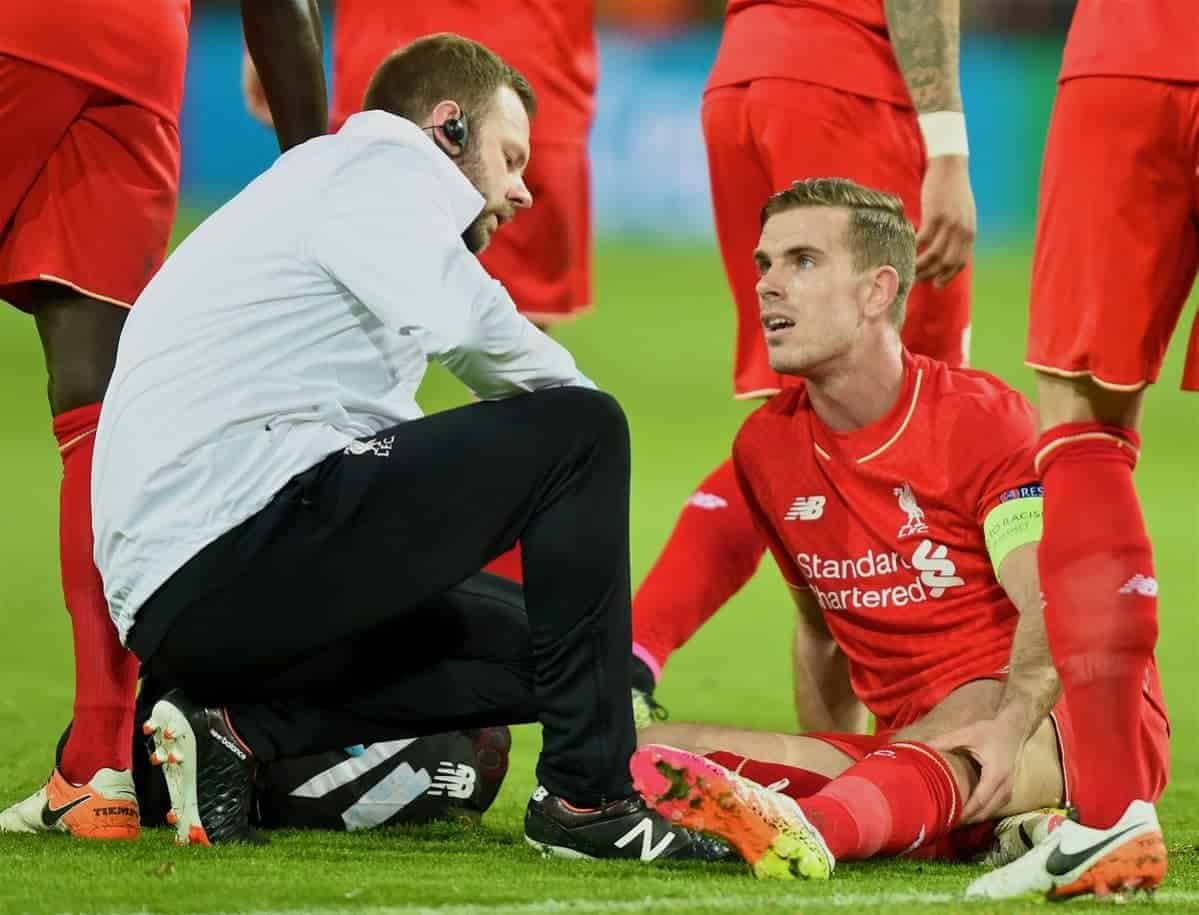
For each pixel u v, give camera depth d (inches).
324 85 506.6
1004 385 465.7
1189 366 402.0
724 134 599.5
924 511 451.8
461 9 700.0
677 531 532.4
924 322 575.5
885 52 580.4
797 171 580.1
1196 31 370.6
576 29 716.0
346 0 713.0
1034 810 426.9
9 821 442.3
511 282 716.0
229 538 398.3
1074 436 383.2
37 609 870.4
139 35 450.9
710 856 397.4
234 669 408.2
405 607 401.4
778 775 426.6
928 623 457.7
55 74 441.4
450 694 422.9
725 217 612.4
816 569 470.9
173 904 335.6
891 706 467.8
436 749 459.2
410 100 425.7
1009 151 2659.9
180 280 410.9
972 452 445.4
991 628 454.0
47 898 341.1
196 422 398.9
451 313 391.9
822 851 371.6
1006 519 437.4
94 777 433.7
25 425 1488.7
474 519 396.8
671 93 2689.5
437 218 400.2
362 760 448.8
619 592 399.5
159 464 398.6
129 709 441.7
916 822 393.7
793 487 469.4
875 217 451.2
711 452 1423.5
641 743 439.5
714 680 758.5
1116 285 374.0
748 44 592.4
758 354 606.5
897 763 399.5
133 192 454.0
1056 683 418.9
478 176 428.8
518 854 412.2
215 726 413.7
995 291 2300.7
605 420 397.4
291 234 404.8
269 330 403.5
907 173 584.4
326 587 397.7
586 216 736.3
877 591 462.3
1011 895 356.8
